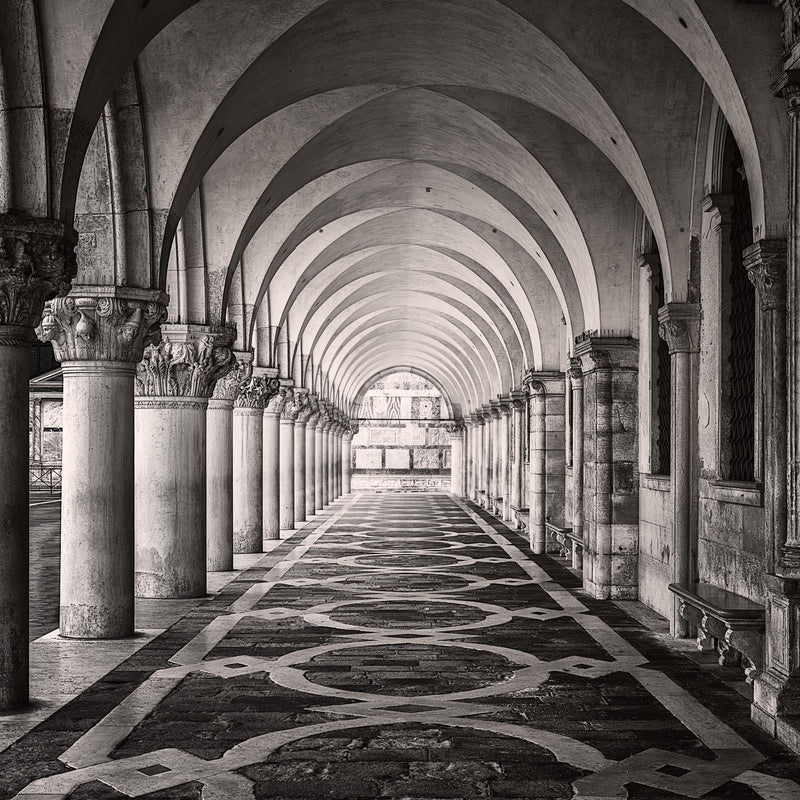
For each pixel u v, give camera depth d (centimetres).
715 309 1055
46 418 4353
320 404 3791
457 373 4878
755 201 808
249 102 1181
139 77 1068
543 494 2152
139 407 1391
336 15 1105
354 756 663
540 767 640
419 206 2031
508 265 2156
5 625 780
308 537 2472
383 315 3766
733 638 834
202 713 771
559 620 1232
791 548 716
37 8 761
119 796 581
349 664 959
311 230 1867
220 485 1720
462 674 916
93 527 1083
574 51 1091
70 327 1057
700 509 1099
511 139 1442
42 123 766
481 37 1170
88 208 1076
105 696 825
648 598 1349
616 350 1462
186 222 1397
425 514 3516
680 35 866
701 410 1103
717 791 593
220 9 1051
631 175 1176
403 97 1425
